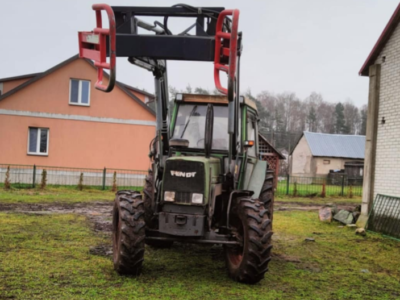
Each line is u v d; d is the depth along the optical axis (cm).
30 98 1841
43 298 399
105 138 1931
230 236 497
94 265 528
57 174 1858
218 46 443
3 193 1416
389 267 616
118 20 490
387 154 938
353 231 923
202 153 577
